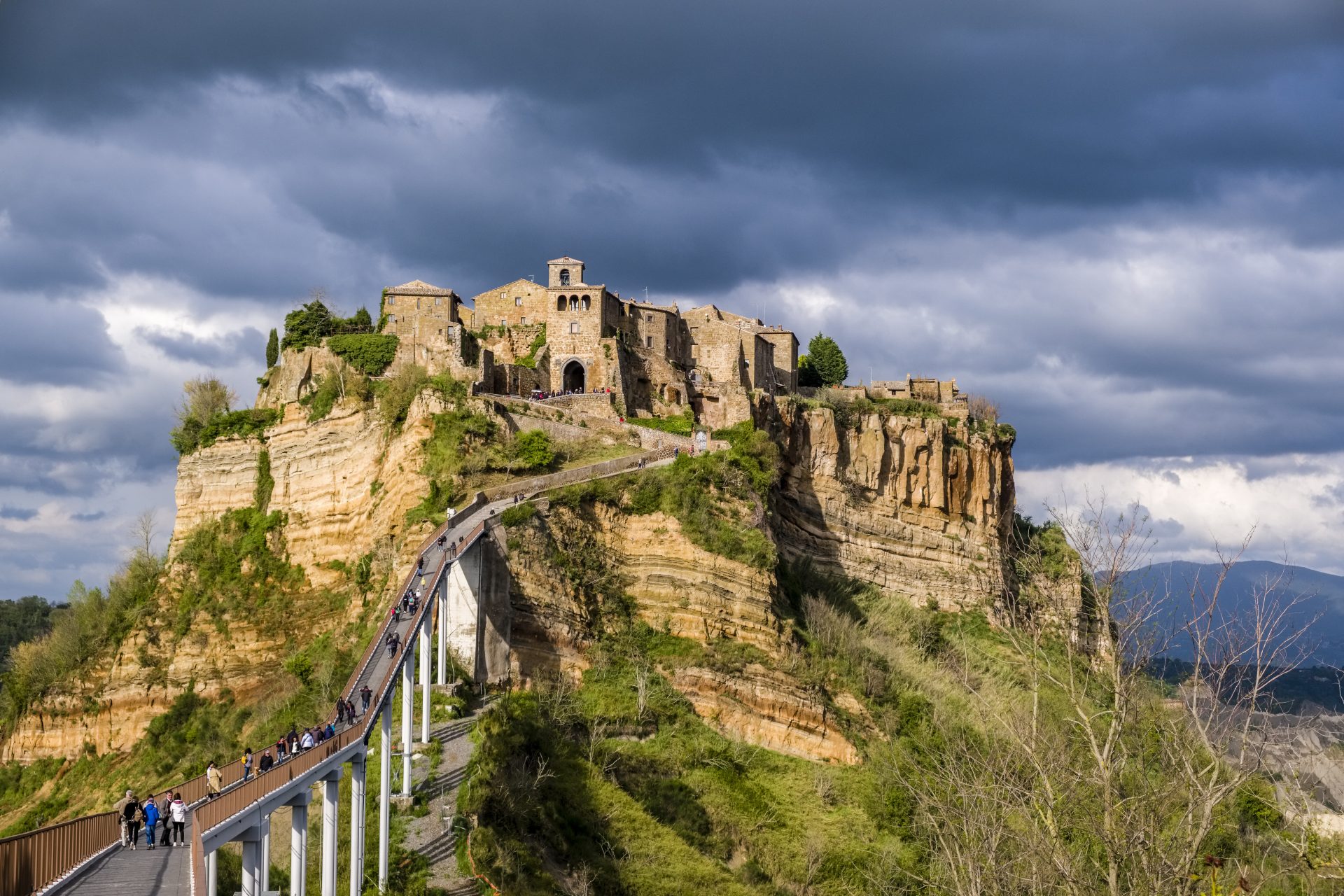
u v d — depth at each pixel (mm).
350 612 131375
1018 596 171375
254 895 55312
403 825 85500
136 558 158375
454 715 102750
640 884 92750
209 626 144875
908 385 190500
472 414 137125
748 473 141625
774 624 127375
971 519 175250
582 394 155875
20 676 153000
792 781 115188
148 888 47281
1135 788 50156
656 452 142375
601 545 128000
